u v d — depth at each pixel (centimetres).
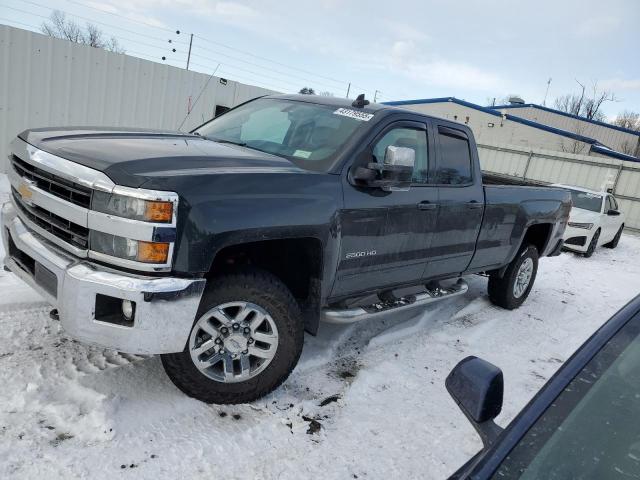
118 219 243
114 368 316
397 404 338
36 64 816
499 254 511
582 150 2642
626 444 146
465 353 437
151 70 936
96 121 900
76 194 259
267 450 271
